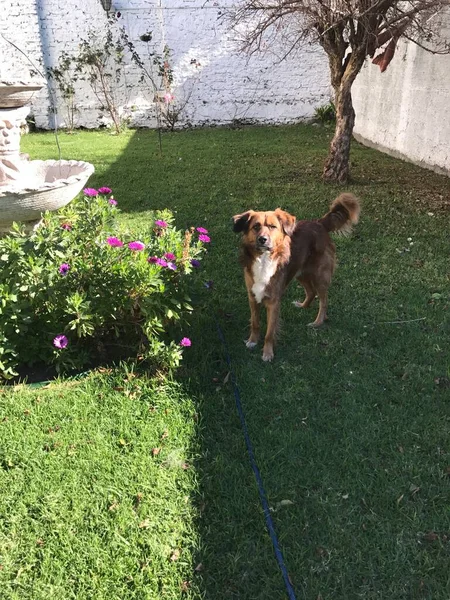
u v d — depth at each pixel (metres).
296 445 1.66
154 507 1.42
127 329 2.16
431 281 2.83
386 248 3.29
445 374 2.02
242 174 5.25
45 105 8.34
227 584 1.22
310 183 4.88
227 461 1.59
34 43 7.91
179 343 2.18
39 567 1.25
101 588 1.21
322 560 1.28
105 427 1.72
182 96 8.59
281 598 1.19
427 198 4.42
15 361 1.97
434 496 1.46
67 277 1.98
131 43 8.12
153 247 2.18
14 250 1.97
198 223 3.74
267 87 8.66
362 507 1.43
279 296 2.14
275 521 1.39
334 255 2.46
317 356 2.16
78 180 2.75
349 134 4.81
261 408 1.83
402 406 1.84
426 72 5.54
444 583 1.23
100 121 8.58
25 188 2.54
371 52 4.36
